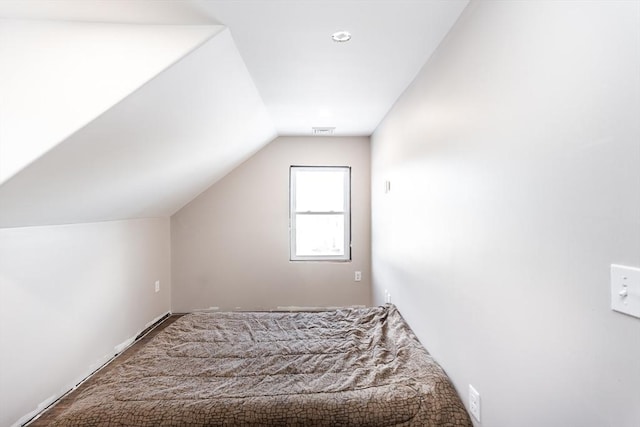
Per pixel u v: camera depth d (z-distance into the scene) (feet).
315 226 14.15
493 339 4.11
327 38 5.82
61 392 7.75
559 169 2.96
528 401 3.45
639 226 2.22
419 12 5.00
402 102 8.52
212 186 13.66
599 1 2.51
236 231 13.73
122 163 7.11
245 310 13.75
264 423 4.76
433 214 6.21
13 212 6.08
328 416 4.81
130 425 4.67
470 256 4.71
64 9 4.92
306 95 8.72
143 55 5.33
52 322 7.52
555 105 3.00
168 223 13.46
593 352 2.63
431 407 4.84
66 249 7.98
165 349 6.94
